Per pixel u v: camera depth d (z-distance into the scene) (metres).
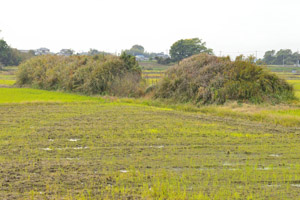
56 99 21.41
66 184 7.34
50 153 9.58
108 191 7.02
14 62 75.62
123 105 18.81
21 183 7.36
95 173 8.01
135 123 13.71
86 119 14.48
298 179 7.74
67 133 11.88
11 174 7.86
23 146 10.23
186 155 9.50
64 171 8.12
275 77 19.48
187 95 19.75
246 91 18.55
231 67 20.02
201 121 14.34
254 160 9.16
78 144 10.52
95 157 9.25
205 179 7.69
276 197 6.80
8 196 6.72
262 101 18.39
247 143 10.88
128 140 11.05
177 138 11.37
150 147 10.28
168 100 20.19
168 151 9.85
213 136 11.71
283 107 17.22
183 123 13.81
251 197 6.70
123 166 8.53
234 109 16.77
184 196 6.64
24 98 21.89
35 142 10.70
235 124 13.77
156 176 7.81
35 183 7.36
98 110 16.86
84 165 8.56
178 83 20.64
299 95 23.05
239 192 7.01
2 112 16.09
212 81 19.36
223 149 10.16
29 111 16.44
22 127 12.83
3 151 9.67
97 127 12.91
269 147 10.41
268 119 14.42
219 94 18.62
